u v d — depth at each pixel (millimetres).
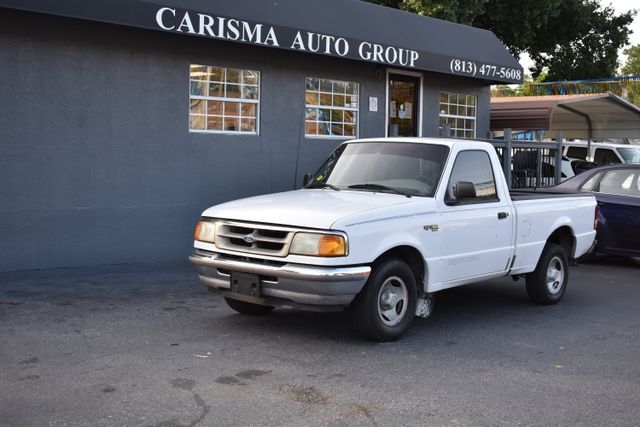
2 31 9156
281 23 11266
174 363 5836
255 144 11953
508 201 7898
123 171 10344
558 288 8828
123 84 10273
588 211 9312
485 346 6680
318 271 6082
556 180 16047
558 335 7180
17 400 4918
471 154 7617
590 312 8336
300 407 4930
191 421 4625
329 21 12234
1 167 9234
